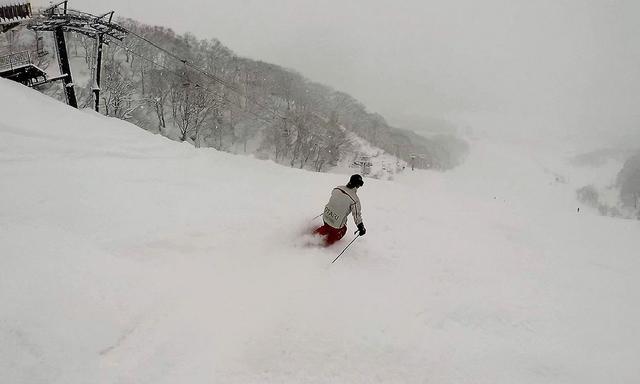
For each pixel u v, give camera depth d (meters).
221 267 4.64
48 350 2.94
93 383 2.79
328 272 4.80
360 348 3.49
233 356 3.23
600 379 3.52
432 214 9.07
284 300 4.05
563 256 7.43
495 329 4.19
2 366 2.70
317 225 6.14
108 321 3.38
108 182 6.63
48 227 4.56
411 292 4.70
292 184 9.26
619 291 5.84
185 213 5.97
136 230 5.10
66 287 3.58
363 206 8.45
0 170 6.01
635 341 4.33
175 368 3.05
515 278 5.73
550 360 3.73
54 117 10.04
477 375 3.38
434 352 3.59
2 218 4.51
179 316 3.64
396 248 6.19
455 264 5.90
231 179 8.61
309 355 3.34
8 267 3.57
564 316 4.71
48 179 6.10
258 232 5.73
